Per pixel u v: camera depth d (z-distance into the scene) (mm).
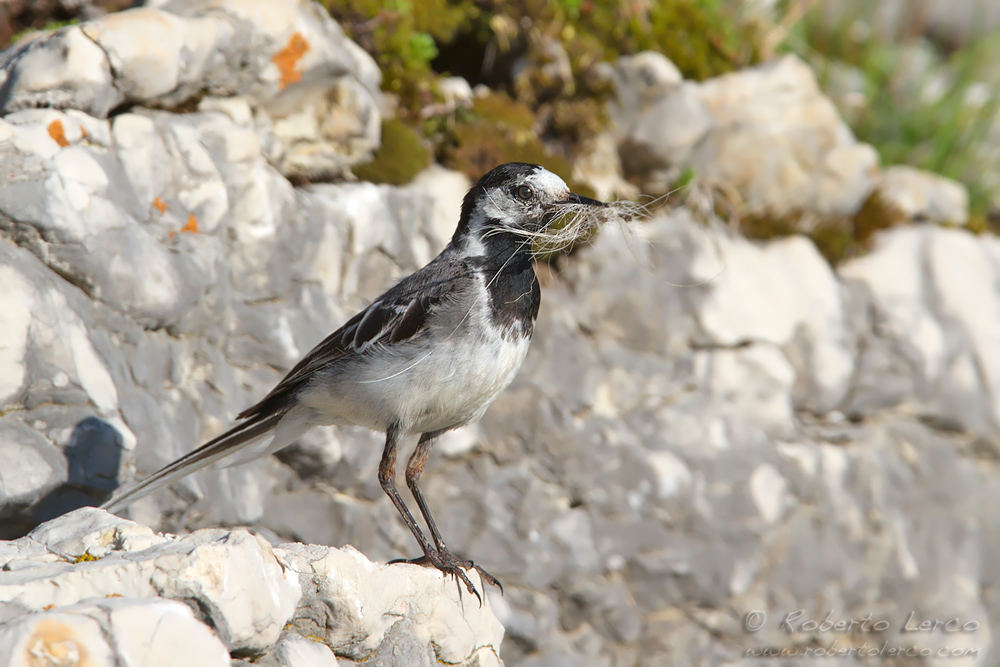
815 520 12156
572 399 11367
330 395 7289
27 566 5016
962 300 13789
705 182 12867
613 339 11859
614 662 11328
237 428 7441
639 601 11422
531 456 11055
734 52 14008
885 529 12695
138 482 7664
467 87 12438
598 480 11211
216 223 9156
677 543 11422
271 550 5156
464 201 7758
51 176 7672
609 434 11375
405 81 11773
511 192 7504
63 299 7582
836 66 17828
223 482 8969
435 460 10609
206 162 9133
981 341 13734
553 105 12766
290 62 10016
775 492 11828
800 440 12375
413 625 6172
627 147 12891
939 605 12945
